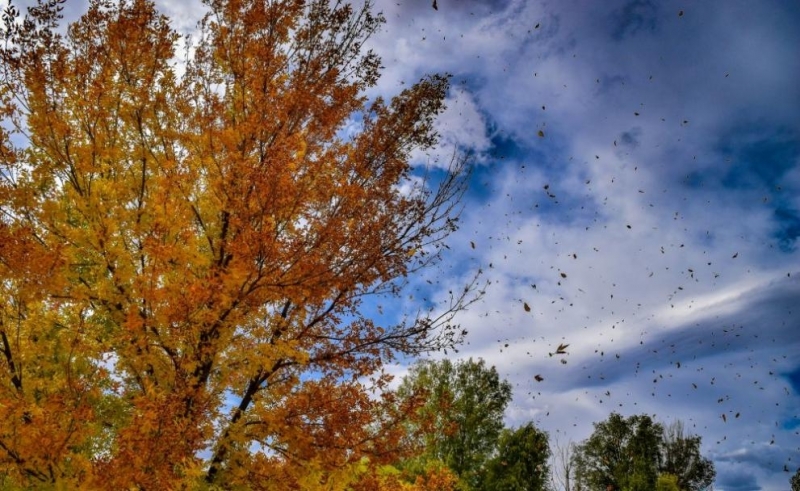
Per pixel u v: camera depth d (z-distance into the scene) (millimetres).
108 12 5473
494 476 23406
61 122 5109
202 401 5352
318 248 5613
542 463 24016
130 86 5691
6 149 5102
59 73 5195
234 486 5641
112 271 5363
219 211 6117
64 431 4746
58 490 4660
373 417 6391
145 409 4691
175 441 4672
